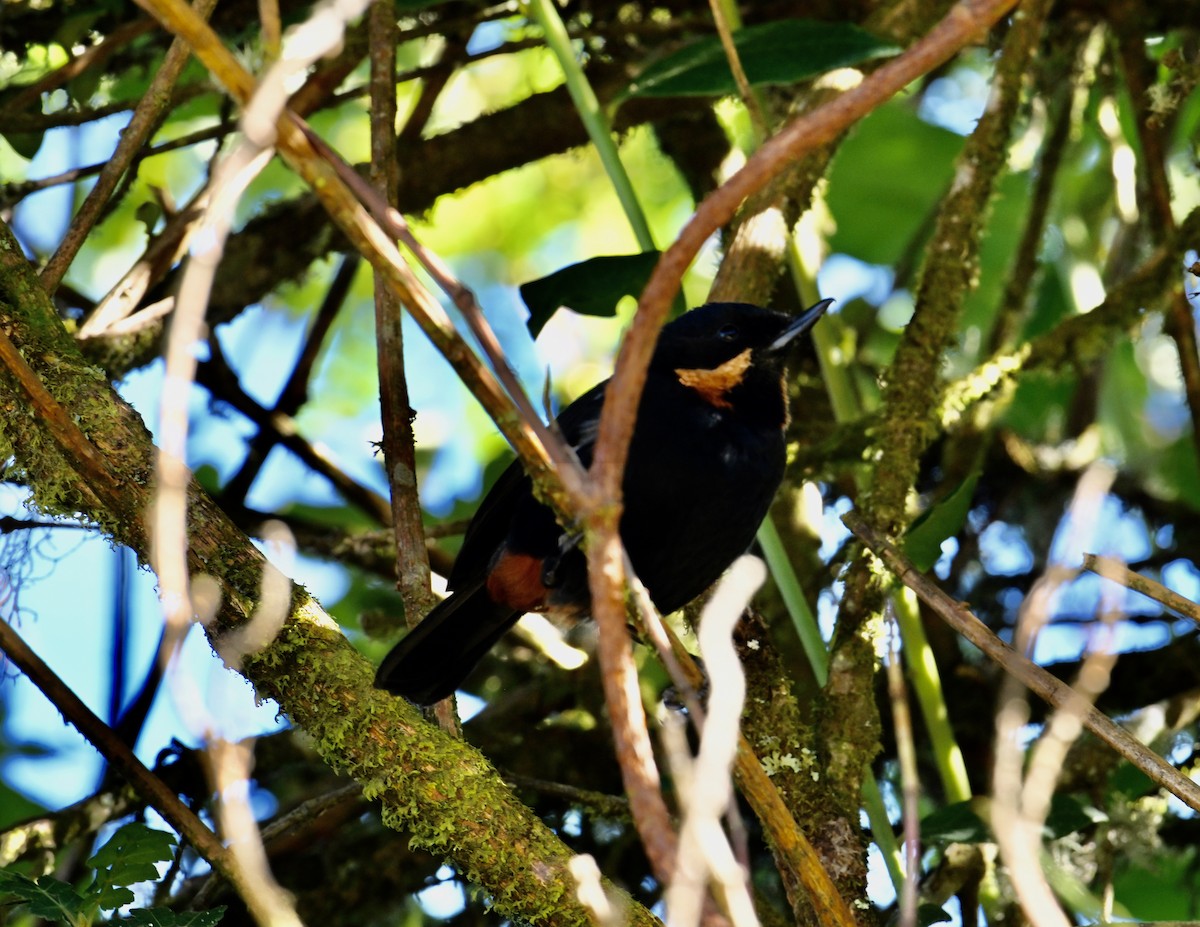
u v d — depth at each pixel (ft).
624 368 13.75
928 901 30.40
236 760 16.30
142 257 33.73
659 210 50.98
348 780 34.88
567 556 27.40
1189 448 41.91
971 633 21.67
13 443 22.86
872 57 29.76
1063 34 38.73
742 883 13.01
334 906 34.12
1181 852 33.60
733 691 12.77
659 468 27.81
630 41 39.83
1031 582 39.81
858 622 27.22
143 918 22.13
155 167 46.52
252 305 38.22
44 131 35.53
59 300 38.65
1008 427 41.57
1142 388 43.73
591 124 30.50
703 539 28.53
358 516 42.34
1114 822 32.99
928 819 27.22
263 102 12.73
